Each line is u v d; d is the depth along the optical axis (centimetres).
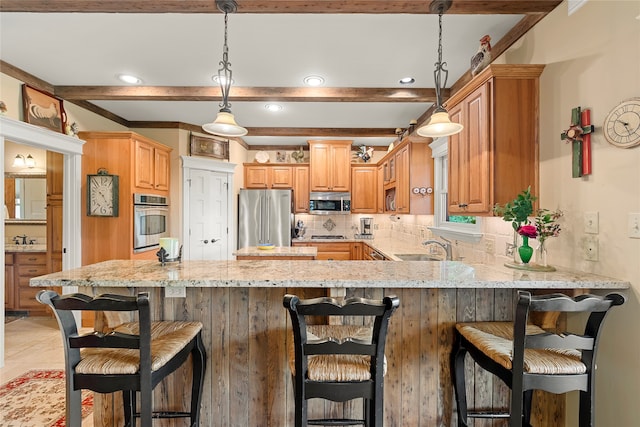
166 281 146
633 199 140
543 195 189
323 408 170
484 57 206
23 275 383
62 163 364
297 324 120
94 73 285
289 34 222
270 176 562
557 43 179
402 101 322
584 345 125
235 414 172
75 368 126
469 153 216
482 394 172
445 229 309
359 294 170
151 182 389
